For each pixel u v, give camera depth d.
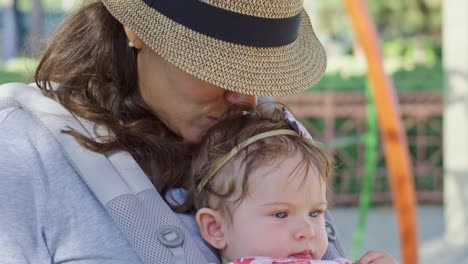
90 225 2.04
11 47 13.60
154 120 2.20
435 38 18.36
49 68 2.25
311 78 2.17
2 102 2.14
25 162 2.06
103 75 2.22
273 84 2.08
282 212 2.11
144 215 2.02
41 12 9.18
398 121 4.13
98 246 2.02
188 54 2.04
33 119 2.12
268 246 2.09
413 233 4.23
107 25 2.24
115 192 2.03
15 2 13.69
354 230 8.69
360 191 9.88
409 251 4.24
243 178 2.11
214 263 2.08
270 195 2.10
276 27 2.08
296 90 2.12
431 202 10.10
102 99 2.20
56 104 2.14
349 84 10.70
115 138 2.11
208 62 2.04
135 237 2.00
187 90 2.13
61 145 2.07
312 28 2.34
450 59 6.98
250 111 2.24
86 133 2.11
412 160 10.14
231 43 2.04
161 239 2.00
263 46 2.07
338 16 19.00
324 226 2.19
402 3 18.56
